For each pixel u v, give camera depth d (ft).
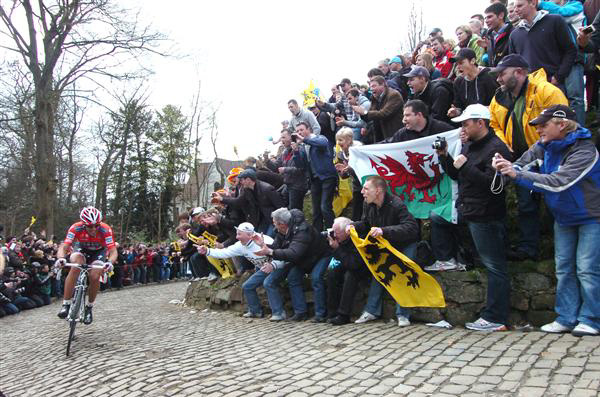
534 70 19.07
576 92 19.52
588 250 14.12
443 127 19.98
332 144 32.22
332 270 20.70
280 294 23.56
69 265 21.09
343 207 26.76
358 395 11.84
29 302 42.63
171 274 76.13
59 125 84.53
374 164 21.09
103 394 14.20
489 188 15.75
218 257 23.85
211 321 24.50
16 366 19.65
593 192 14.06
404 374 12.84
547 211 18.47
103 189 109.40
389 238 17.87
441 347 14.75
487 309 16.28
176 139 117.80
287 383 13.15
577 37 18.97
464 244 19.39
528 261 17.10
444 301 17.71
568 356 12.39
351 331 18.26
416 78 22.76
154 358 17.44
